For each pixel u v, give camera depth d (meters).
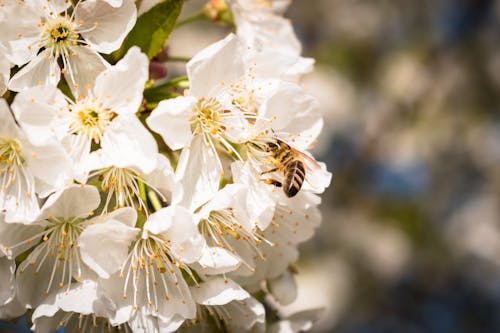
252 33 0.40
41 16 0.35
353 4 0.76
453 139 0.72
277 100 0.36
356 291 0.66
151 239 0.35
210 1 0.41
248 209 0.35
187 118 0.35
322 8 0.75
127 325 0.36
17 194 0.34
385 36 0.75
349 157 0.71
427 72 0.73
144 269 0.35
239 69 0.35
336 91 0.70
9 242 0.34
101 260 0.34
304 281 0.63
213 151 0.36
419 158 0.72
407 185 0.71
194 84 0.35
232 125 0.36
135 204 0.35
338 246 0.67
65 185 0.34
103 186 0.34
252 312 0.37
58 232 0.35
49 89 0.34
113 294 0.35
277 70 0.36
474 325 0.69
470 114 0.73
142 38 0.36
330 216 0.68
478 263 0.71
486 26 0.75
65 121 0.34
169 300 0.35
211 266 0.35
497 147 0.73
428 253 0.68
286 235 0.38
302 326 0.39
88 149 0.34
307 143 0.36
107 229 0.34
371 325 0.66
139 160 0.34
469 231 0.71
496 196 0.73
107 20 0.35
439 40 0.74
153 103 0.36
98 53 0.35
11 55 0.35
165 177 0.34
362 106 0.72
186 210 0.34
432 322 0.69
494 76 0.73
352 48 0.73
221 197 0.34
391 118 0.72
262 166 0.36
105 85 0.34
